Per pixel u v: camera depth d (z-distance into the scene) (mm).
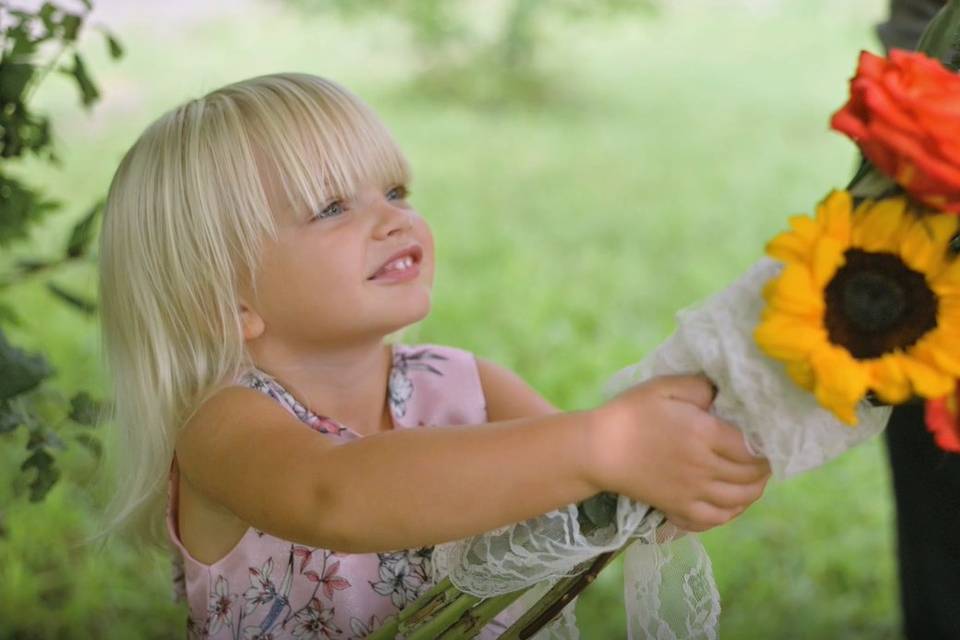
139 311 1506
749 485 1120
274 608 1540
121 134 6758
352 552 1255
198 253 1450
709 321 1099
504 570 1253
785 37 9648
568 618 1509
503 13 8883
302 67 8445
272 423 1368
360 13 8711
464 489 1165
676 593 1351
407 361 1683
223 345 1471
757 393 1056
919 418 2172
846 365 938
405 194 1555
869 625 2773
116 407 1590
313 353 1497
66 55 7766
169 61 8328
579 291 4832
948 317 938
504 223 5676
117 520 1607
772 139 7199
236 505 1347
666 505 1125
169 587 2805
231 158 1436
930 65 940
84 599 2748
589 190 6250
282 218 1429
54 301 4016
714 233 5613
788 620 2789
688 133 7348
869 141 924
